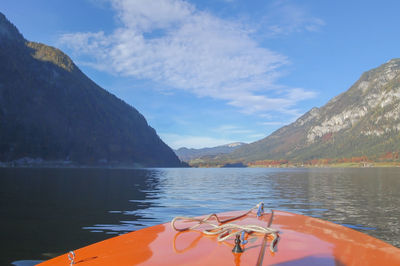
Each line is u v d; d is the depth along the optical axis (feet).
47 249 18.93
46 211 33.47
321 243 9.12
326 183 98.89
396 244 21.65
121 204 40.01
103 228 25.14
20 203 39.47
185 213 33.45
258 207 14.10
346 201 46.96
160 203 42.09
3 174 132.57
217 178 141.90
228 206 39.91
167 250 8.17
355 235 10.85
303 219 13.20
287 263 6.94
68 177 114.01
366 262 7.77
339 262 7.45
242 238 8.23
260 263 6.87
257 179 130.93
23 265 15.97
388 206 41.06
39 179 96.58
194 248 8.14
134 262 7.35
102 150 606.14
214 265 6.69
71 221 28.09
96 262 7.61
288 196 54.75
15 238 21.63
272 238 8.77
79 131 609.42
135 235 10.57
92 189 62.59
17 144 456.45
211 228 10.47
